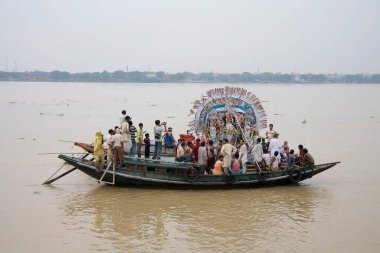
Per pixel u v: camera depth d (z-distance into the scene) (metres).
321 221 19.81
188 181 23.67
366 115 73.56
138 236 17.84
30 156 33.06
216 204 21.95
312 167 25.31
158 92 191.38
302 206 21.88
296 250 16.72
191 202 22.17
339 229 18.89
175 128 52.56
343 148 39.31
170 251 16.47
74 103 101.38
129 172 23.56
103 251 16.39
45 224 18.97
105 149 24.97
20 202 21.80
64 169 28.94
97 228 18.59
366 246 17.16
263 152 26.02
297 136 47.00
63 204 21.58
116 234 18.02
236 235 18.09
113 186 24.69
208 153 24.61
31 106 87.75
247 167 25.55
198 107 26.28
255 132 26.34
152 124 57.16
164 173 23.69
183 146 24.19
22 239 17.36
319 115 73.31
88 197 22.72
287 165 25.02
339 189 25.08
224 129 26.20
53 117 64.88
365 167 31.12
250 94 26.39
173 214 20.42
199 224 19.23
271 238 17.81
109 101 111.81
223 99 26.33
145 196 22.97
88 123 57.44
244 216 20.30
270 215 20.50
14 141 40.38
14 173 27.56
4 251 16.27
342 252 16.59
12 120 59.22
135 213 20.47
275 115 72.88
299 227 19.06
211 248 16.80
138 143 25.42
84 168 23.59
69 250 16.45
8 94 141.88
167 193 23.53
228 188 24.64
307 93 192.00
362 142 42.91
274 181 24.88
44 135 45.00
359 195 23.89
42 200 22.16
